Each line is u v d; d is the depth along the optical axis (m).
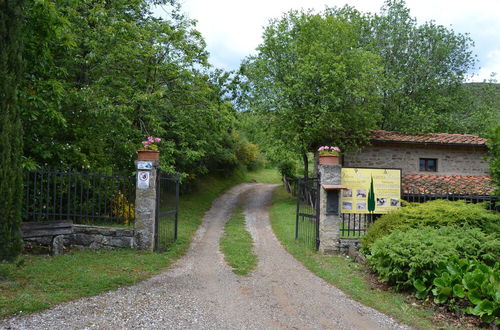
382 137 16.80
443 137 17.20
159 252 8.42
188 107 16.69
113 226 8.65
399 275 5.91
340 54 18.69
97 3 11.96
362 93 18.42
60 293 4.88
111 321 4.14
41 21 7.00
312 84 18.81
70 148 10.07
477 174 16.98
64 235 8.27
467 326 4.57
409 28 25.27
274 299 5.41
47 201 8.23
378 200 9.64
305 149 20.44
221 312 4.70
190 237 11.65
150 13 17.19
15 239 5.61
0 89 5.41
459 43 25.77
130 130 13.86
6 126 5.46
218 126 17.69
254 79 21.67
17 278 5.43
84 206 9.29
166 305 4.82
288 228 13.69
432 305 5.28
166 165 14.54
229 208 21.66
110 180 9.76
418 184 13.17
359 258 8.16
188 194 24.08
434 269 5.52
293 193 25.55
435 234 6.50
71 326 3.92
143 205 8.45
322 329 4.34
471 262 5.46
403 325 4.60
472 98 27.30
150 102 14.39
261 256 8.95
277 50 20.75
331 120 18.00
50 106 7.99
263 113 20.73
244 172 41.25
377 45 25.22
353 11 23.91
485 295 4.71
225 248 9.82
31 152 9.38
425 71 24.94
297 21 21.00
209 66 15.98
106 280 5.65
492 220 7.93
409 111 23.81
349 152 17.11
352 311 5.06
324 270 7.39
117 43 12.73
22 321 3.95
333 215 9.23
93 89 12.16
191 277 6.50
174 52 14.88
